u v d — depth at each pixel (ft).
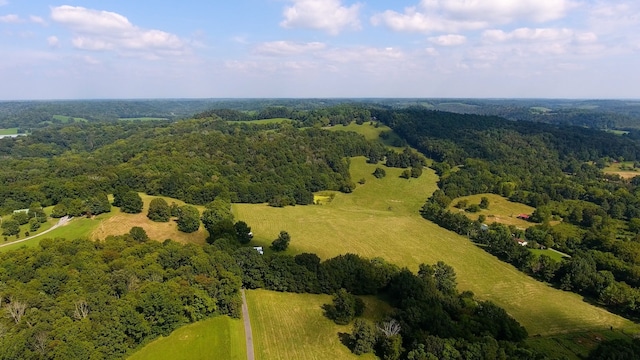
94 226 421.18
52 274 279.49
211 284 298.35
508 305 335.47
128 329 246.47
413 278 322.96
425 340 245.24
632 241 456.45
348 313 290.56
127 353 244.63
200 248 349.61
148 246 346.95
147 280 290.76
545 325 304.91
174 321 270.26
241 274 333.83
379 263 371.15
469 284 373.81
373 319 298.97
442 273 353.31
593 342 281.74
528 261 401.29
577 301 346.33
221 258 333.42
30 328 223.10
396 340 250.16
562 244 463.83
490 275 394.93
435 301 295.69
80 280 280.72
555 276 384.27
